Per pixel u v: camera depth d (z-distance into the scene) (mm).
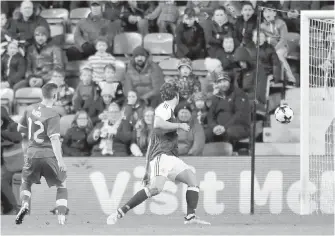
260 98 58406
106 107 58438
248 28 61594
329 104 48625
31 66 64125
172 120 35156
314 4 64625
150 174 35906
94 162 54062
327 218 43781
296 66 62344
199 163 53688
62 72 61312
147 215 52062
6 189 54000
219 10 62656
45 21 65750
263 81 58875
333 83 48688
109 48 64062
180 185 53375
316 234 32031
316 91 48875
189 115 55000
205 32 62594
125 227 36656
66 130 58406
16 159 54438
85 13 69188
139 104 57906
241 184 53500
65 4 70312
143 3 67812
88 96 59406
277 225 37750
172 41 64562
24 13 64750
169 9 66250
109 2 66375
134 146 55438
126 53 65062
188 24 62094
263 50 60344
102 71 61625
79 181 54000
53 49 64188
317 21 50188
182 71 58438
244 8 61594
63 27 67938
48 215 51000
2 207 54125
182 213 53219
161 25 66188
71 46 65062
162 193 53344
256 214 49750
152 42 64688
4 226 37938
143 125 55656
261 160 53781
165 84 35281
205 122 56938
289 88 60094
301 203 47000
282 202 53562
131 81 59656
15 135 54594
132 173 53906
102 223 41281
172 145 35531
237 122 56531
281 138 57469
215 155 55250
